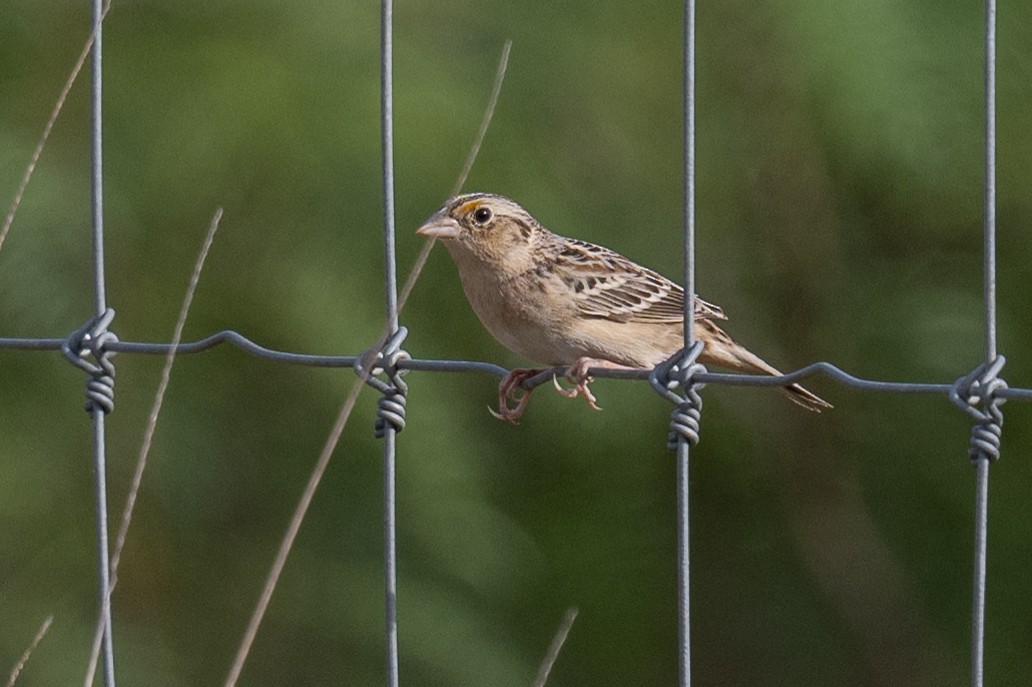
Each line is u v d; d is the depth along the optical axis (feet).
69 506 43.11
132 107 40.06
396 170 39.27
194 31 40.73
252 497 43.62
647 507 45.24
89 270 40.73
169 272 40.96
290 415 42.80
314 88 39.52
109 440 42.27
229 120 39.29
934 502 45.16
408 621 42.27
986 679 44.47
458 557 42.63
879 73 39.40
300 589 43.52
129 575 43.45
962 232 43.45
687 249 20.58
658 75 42.27
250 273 40.55
